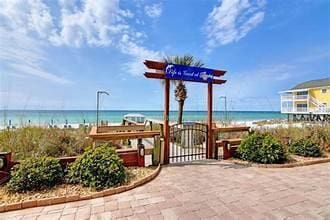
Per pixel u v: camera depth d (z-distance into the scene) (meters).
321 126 8.21
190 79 5.71
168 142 5.52
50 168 3.79
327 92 27.97
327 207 3.14
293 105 31.86
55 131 6.34
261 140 5.81
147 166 5.11
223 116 14.13
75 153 5.83
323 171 5.03
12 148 5.04
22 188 3.51
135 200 3.39
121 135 4.97
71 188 3.68
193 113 39.88
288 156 5.89
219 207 3.14
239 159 5.99
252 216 2.88
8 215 2.93
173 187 3.94
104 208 3.12
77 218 2.84
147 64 5.23
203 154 6.36
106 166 3.86
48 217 2.87
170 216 2.88
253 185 4.05
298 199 3.42
